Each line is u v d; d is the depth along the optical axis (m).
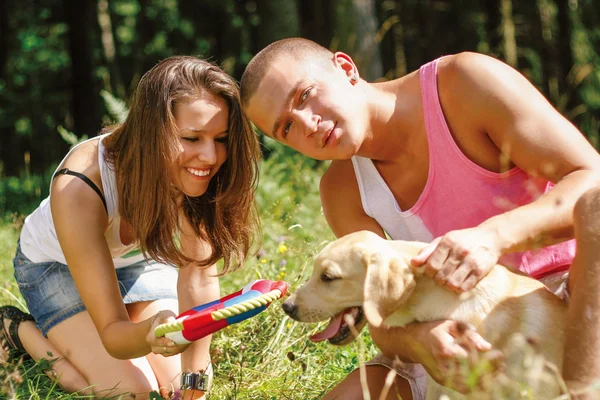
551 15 21.53
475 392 3.28
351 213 4.28
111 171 4.25
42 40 23.44
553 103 18.11
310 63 3.82
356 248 3.67
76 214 4.12
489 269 3.33
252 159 4.26
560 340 3.41
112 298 4.07
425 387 3.89
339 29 13.43
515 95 3.69
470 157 3.85
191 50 24.81
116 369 4.50
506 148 3.69
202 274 4.60
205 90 3.94
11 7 23.02
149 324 3.79
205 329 3.61
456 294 3.53
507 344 3.42
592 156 3.59
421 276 3.55
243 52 22.75
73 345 4.57
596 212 3.20
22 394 4.17
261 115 3.89
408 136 3.95
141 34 24.62
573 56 19.53
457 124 3.83
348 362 4.86
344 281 3.68
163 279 4.97
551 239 3.44
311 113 3.78
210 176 4.07
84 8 17.69
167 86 3.90
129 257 4.74
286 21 16.09
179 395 4.32
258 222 4.55
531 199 3.83
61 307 4.64
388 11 20.17
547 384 3.25
